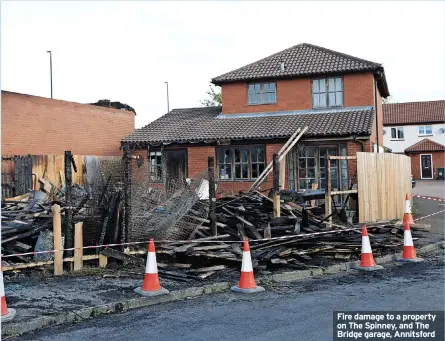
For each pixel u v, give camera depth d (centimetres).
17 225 984
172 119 2669
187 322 632
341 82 2367
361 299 731
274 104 2455
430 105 5250
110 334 589
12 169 1978
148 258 769
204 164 2289
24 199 1582
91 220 1007
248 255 815
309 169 2136
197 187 1557
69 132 2636
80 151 2708
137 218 1045
